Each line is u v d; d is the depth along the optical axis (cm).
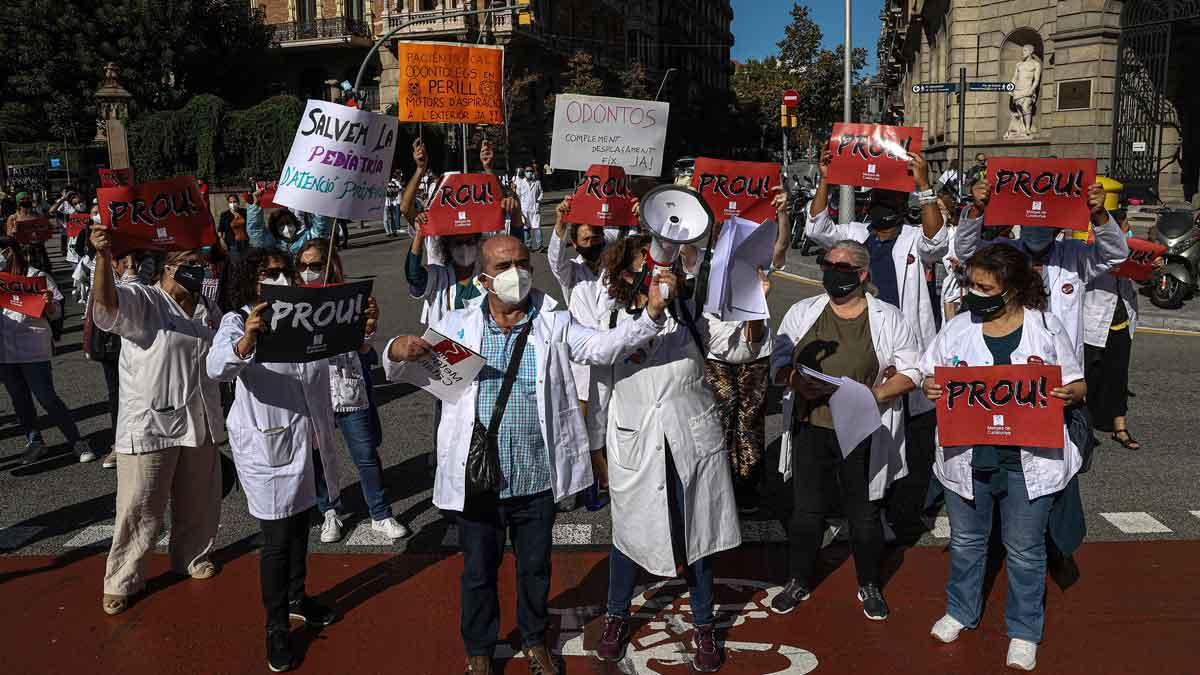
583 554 533
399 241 2662
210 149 3353
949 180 1972
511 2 4341
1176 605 452
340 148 457
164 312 462
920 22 3531
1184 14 2091
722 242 369
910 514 584
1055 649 414
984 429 391
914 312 570
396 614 460
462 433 382
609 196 595
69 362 1107
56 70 3725
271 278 421
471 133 4084
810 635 434
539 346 389
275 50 4425
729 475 411
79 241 1504
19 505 628
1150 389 872
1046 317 400
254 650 428
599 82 4944
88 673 409
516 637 437
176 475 492
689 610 462
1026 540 394
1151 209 1888
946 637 421
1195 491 603
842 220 1470
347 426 543
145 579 479
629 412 396
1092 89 2269
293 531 420
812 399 441
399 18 4350
